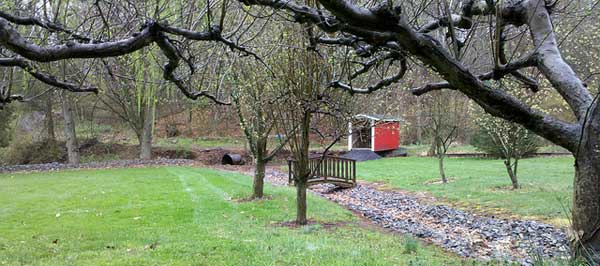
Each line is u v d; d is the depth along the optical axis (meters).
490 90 3.43
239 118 10.99
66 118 21.58
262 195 11.09
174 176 16.34
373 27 2.92
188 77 4.84
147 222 8.05
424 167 19.00
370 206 10.88
